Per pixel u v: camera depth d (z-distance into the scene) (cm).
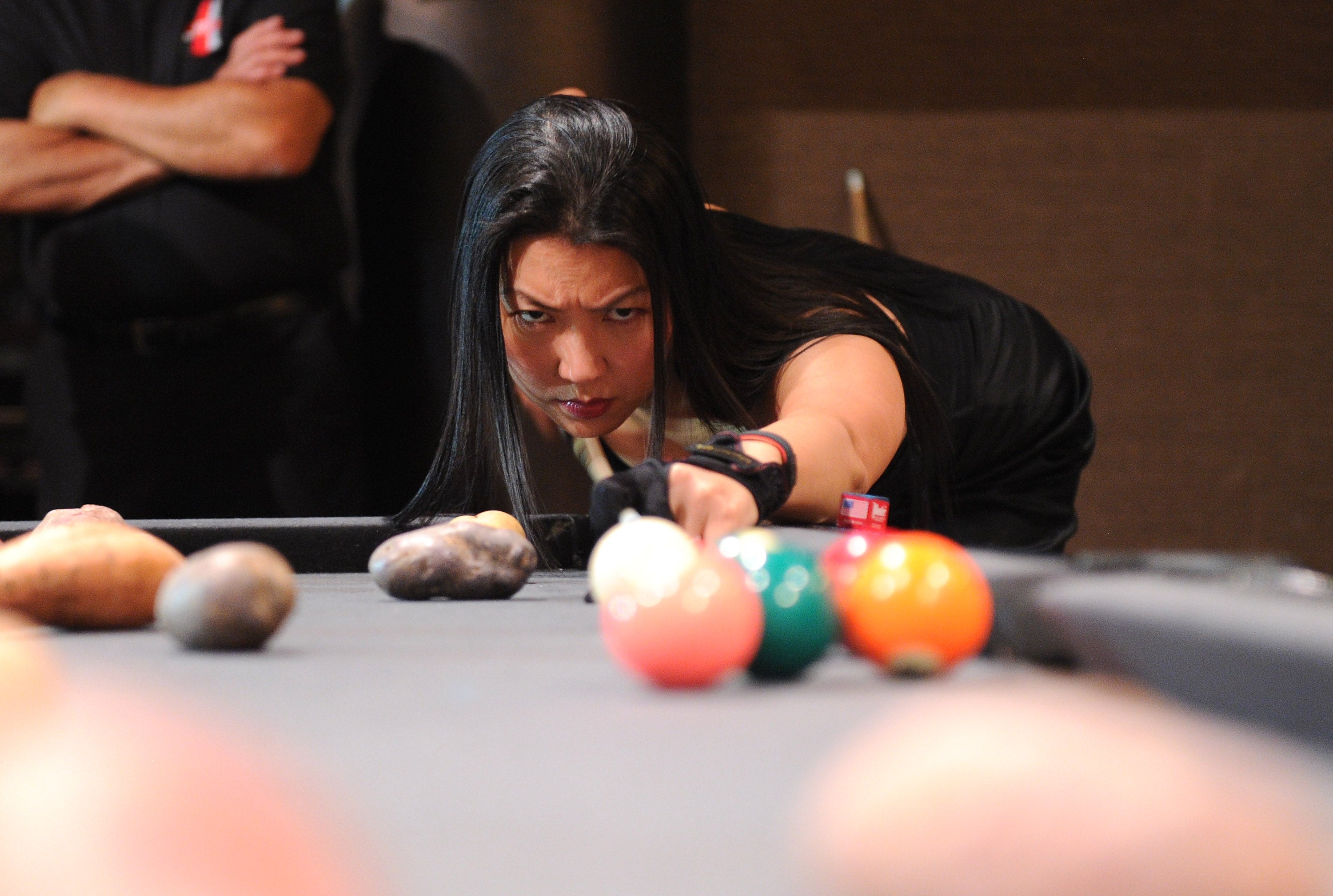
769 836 40
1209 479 478
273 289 348
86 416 347
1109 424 476
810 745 54
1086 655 72
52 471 353
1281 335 478
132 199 335
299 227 345
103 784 31
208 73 341
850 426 150
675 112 409
